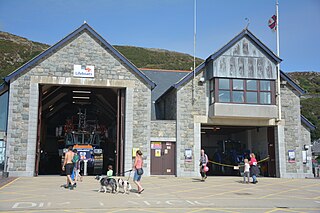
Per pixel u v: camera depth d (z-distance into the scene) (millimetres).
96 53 21875
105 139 29141
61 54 21406
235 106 22375
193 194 14383
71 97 28047
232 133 32281
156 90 27750
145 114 21984
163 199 12867
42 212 10000
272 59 23500
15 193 13602
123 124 21953
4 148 20766
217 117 22672
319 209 11625
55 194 13484
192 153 22266
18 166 20125
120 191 14695
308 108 61406
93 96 27609
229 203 12359
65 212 10055
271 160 24016
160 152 22250
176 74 29484
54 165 31344
